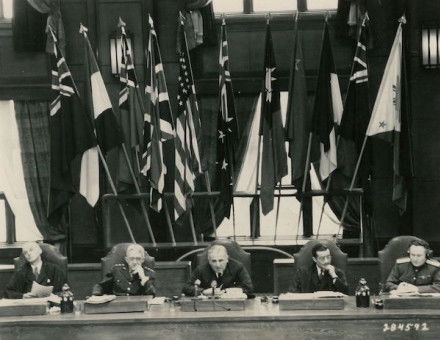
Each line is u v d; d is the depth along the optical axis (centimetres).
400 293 555
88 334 529
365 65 835
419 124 902
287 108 855
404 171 838
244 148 906
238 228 917
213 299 552
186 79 856
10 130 926
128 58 863
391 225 912
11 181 920
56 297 587
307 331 520
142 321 525
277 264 748
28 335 531
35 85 921
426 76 902
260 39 919
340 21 895
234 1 935
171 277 784
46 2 881
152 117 839
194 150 851
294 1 927
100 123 843
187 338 525
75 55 927
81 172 830
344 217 873
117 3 927
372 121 825
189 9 892
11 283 668
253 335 523
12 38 924
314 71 914
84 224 926
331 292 559
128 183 855
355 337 518
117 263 684
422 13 898
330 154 838
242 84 916
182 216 834
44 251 699
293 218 923
